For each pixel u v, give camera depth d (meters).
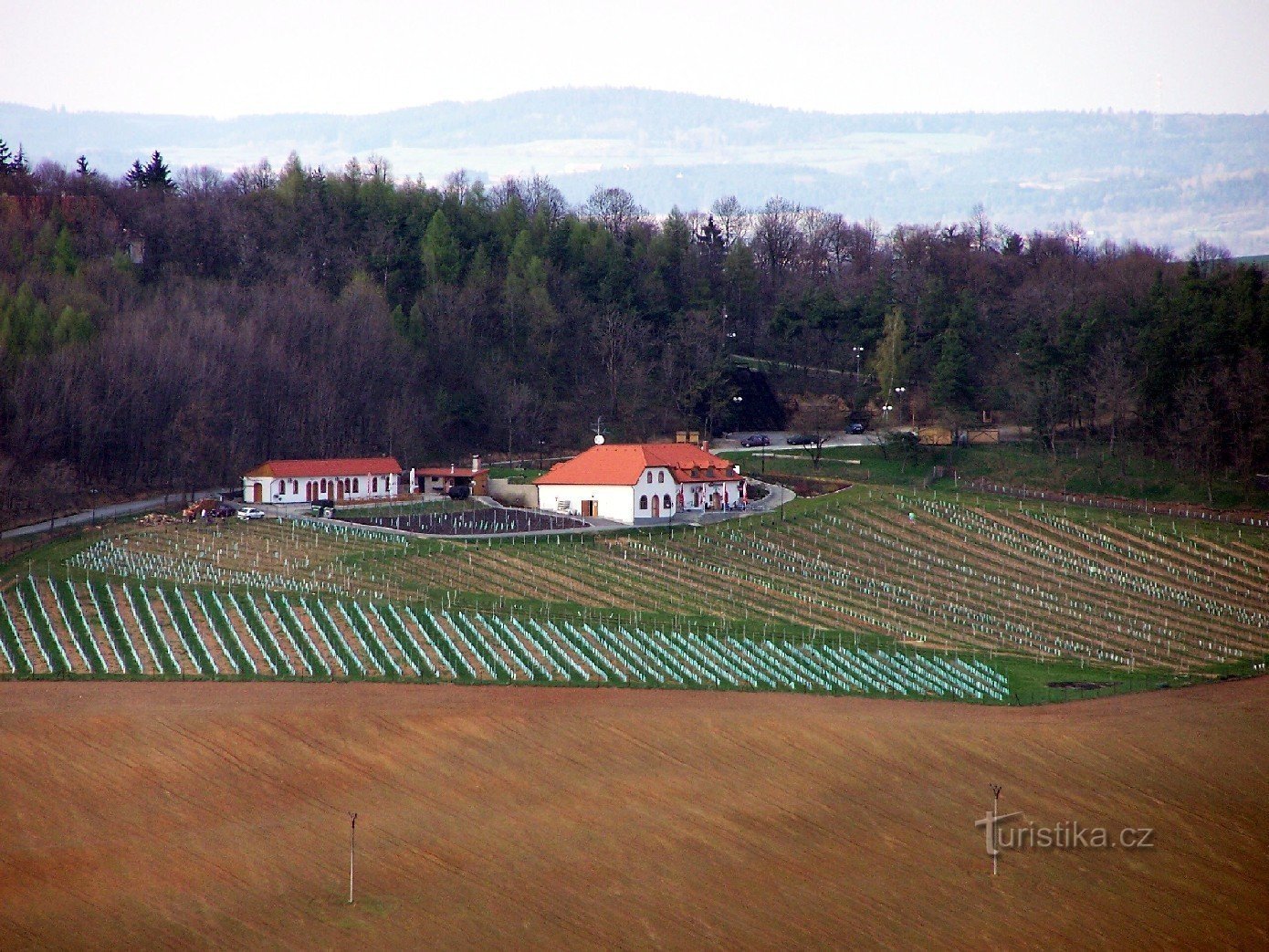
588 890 160.38
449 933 150.75
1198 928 162.50
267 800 175.75
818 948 152.75
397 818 173.50
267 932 149.38
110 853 162.75
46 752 183.25
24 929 147.88
